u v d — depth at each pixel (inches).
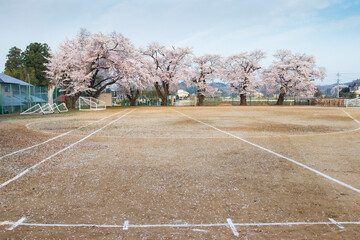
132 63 1444.4
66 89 1338.6
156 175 209.3
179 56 1879.9
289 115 924.0
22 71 1892.2
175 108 1493.6
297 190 177.6
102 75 1664.6
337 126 581.9
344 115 925.8
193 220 133.2
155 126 568.1
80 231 121.1
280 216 138.4
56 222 130.0
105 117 819.4
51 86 1104.2
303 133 465.7
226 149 316.2
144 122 660.1
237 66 1996.8
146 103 2134.6
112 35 1396.4
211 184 188.5
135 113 1027.3
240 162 252.4
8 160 253.4
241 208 148.1
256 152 299.1
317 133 466.6
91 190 175.2
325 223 131.0
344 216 139.1
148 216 137.3
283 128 539.8
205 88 1955.0
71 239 114.0
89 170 222.7
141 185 185.6
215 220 133.3
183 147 327.9
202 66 1886.1
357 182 195.3
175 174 212.4
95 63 1406.3
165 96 1927.9
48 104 1059.3
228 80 2026.3
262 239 115.5
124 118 784.3
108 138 397.4
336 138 408.5
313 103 2062.0
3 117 804.6
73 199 159.5
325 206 151.8
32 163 243.6
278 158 270.1
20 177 201.2
